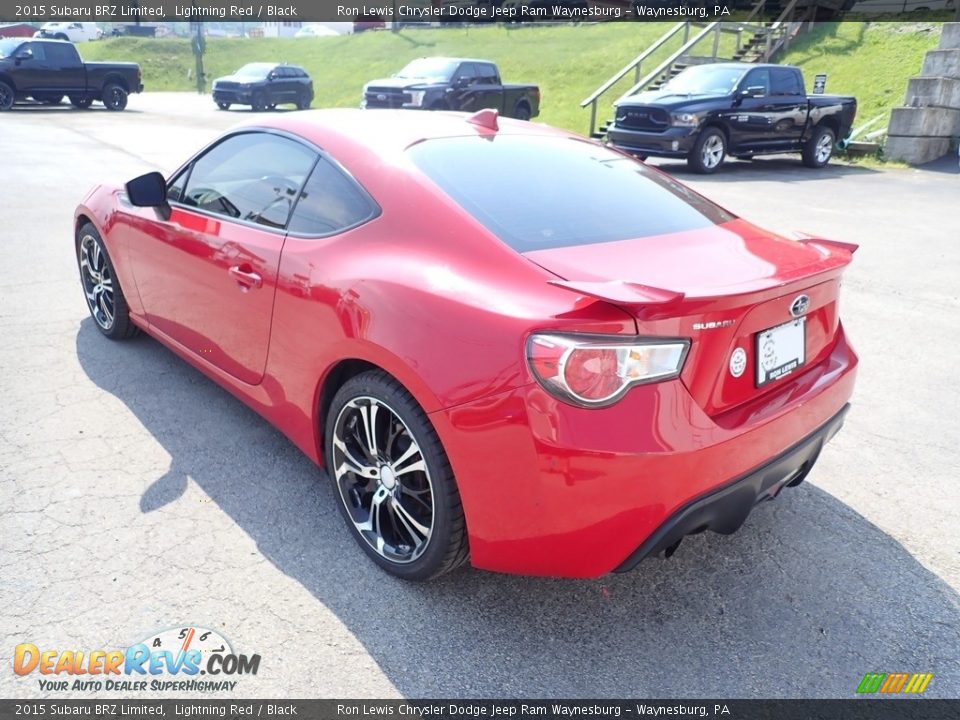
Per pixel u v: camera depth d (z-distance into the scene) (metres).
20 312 4.89
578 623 2.43
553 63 26.05
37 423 3.47
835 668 2.28
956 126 15.33
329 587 2.52
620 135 13.59
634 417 2.00
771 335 2.36
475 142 2.96
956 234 8.36
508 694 2.15
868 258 7.17
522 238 2.38
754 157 16.44
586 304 2.04
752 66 13.42
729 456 2.15
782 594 2.59
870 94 18.36
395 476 2.49
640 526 2.08
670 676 2.23
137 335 4.53
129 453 3.26
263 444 3.40
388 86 17.14
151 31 49.25
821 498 3.17
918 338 5.07
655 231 2.62
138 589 2.45
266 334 2.89
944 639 2.41
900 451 3.58
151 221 3.60
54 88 21.28
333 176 2.80
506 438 2.06
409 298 2.29
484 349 2.09
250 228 3.02
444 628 2.38
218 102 25.19
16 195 8.76
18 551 2.59
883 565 2.75
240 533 2.77
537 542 2.13
